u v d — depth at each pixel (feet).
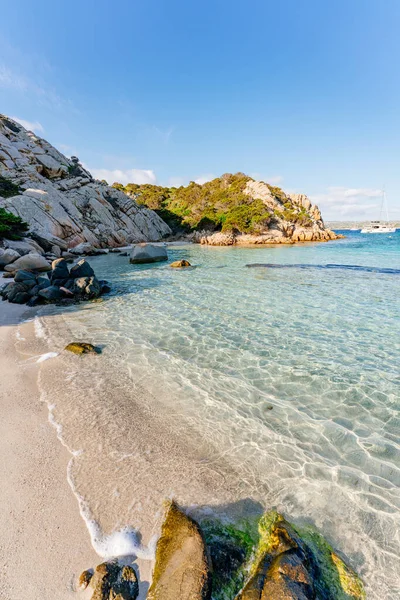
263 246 157.48
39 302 44.14
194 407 19.12
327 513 11.95
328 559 10.03
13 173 138.31
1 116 176.65
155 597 8.11
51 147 189.37
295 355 27.07
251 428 17.24
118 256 114.62
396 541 10.87
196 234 200.44
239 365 25.11
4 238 94.99
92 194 164.76
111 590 8.58
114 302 45.03
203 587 8.23
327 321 36.14
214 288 55.01
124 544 10.22
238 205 206.28
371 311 40.22
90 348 27.27
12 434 15.90
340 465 14.61
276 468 14.26
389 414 18.83
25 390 20.45
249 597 8.11
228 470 13.99
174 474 13.58
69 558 9.73
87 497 12.12
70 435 15.97
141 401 19.60
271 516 11.53
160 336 31.35
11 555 9.77
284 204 220.23
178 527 10.36
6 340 29.58
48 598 8.56
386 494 12.96
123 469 13.74
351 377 23.29
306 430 17.20
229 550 10.01
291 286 56.54
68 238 126.52
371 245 156.46
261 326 34.42
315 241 188.14
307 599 7.93
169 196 288.10
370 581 9.46
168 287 55.98
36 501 11.84
